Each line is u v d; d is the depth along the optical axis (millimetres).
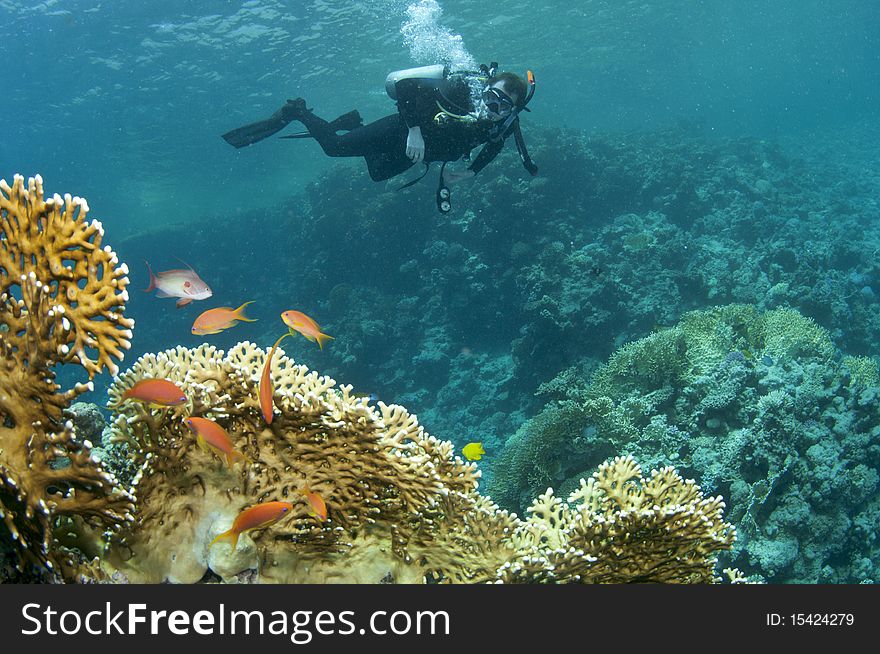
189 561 2492
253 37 22062
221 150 36938
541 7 27484
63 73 22328
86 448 2043
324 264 20828
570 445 7094
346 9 21391
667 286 14094
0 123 28000
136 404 2473
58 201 1952
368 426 2430
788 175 25469
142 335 25781
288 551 2686
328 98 32844
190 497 2559
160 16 19109
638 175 20281
